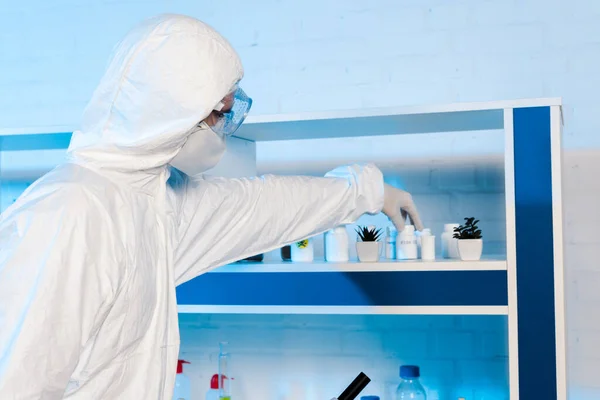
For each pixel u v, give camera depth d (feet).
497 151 7.59
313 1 8.00
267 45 8.11
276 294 6.41
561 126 6.11
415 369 6.96
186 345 8.30
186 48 3.76
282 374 8.07
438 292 6.11
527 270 5.88
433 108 6.06
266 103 8.11
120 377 3.92
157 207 4.19
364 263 6.27
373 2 7.86
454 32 7.66
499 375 7.57
